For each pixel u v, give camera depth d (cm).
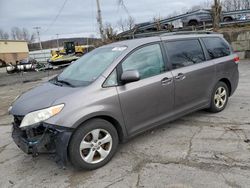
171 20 2061
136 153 389
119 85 372
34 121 326
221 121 489
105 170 351
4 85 1549
